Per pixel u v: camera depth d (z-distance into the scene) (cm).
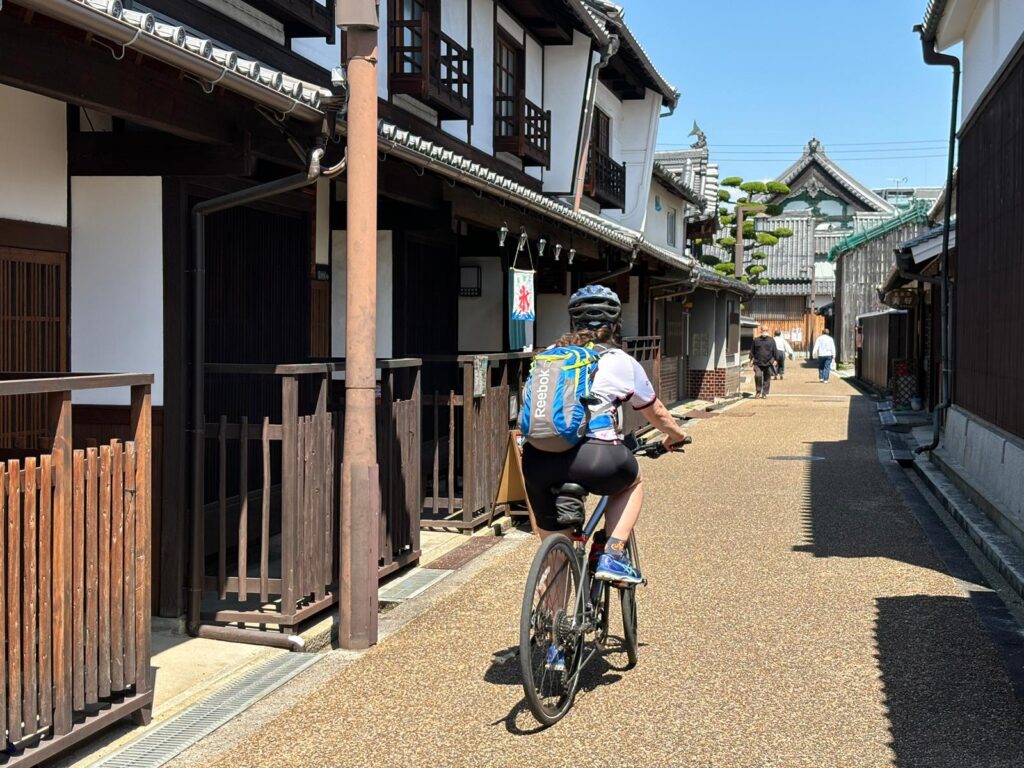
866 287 4694
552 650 455
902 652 557
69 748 430
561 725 454
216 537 682
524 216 1020
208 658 557
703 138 3278
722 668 531
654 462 1414
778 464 1391
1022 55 894
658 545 846
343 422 645
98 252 604
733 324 2955
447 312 1149
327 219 916
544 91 1574
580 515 464
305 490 586
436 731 448
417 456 762
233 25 750
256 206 748
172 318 594
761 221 5459
